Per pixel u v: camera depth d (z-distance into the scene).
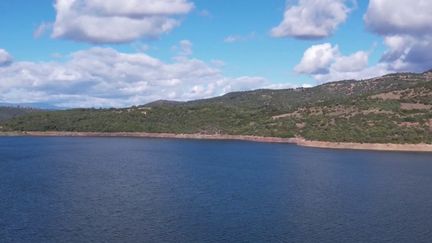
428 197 92.88
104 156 175.38
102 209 79.25
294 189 100.31
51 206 81.44
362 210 80.75
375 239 64.56
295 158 168.00
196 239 63.38
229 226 69.44
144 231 66.69
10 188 99.44
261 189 99.75
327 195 93.81
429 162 154.12
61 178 115.12
